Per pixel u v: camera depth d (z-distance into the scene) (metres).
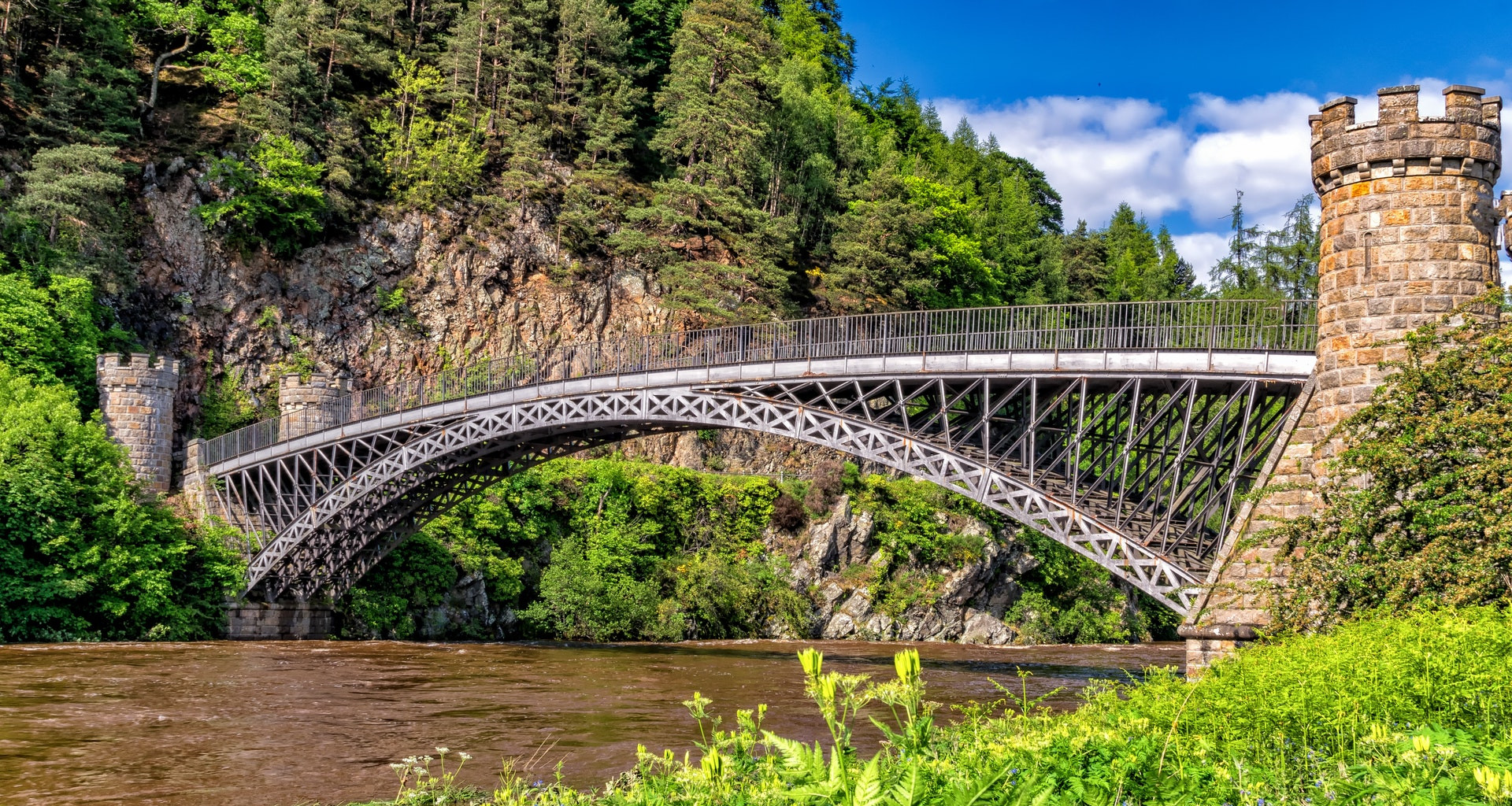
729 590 59.19
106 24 65.69
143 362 50.94
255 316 63.16
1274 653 12.85
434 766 17.70
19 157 59.88
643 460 68.62
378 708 24.77
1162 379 28.73
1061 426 37.38
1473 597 16.17
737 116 80.38
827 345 37.50
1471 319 20.56
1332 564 20.05
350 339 65.38
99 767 17.25
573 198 74.00
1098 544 29.11
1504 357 19.08
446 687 29.39
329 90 71.94
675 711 24.84
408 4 87.19
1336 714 8.70
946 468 32.91
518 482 57.25
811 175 89.38
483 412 44.09
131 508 42.69
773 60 97.00
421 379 49.56
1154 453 31.23
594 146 77.50
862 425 34.88
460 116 76.56
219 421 60.38
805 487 67.25
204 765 17.64
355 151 70.25
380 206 68.75
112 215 59.38
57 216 56.78
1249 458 26.47
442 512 49.06
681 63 85.81
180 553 44.88
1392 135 23.34
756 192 87.00
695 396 39.12
